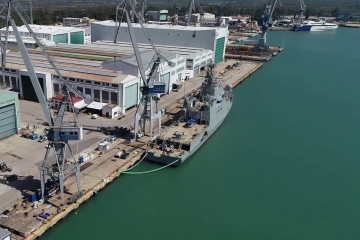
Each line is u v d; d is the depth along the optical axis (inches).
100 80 3427.7
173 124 3144.7
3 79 3833.7
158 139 2834.6
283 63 6884.8
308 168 2790.4
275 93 4852.4
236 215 2146.9
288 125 3693.4
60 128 1905.8
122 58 3865.7
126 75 3553.2
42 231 1806.1
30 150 2613.2
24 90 3693.4
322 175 2691.9
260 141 3255.4
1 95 2664.9
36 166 2389.3
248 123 3695.9
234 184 2498.8
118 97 3400.6
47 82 3533.5
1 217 1846.7
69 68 3722.9
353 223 2133.4
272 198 2356.1
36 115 3289.9
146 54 4170.8
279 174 2672.2
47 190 2084.2
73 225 1941.4
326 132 3545.8
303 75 5964.6
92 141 2829.7
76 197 2055.9
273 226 2068.2
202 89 3472.0
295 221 2127.2
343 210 2261.3
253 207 2241.6
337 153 3078.2
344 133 3535.9
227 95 3730.3
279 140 3302.2
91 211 2071.9
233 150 3041.3
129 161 2556.6
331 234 2022.6
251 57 6993.1
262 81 5462.6
